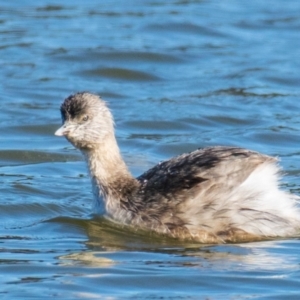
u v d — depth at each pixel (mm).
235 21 30875
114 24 30266
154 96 24016
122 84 25141
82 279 13297
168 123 21688
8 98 23609
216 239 14508
